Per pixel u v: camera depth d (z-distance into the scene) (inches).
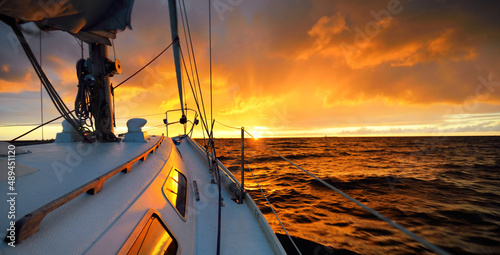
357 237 310.8
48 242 42.3
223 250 104.2
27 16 64.6
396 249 288.0
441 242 325.4
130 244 57.5
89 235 50.5
